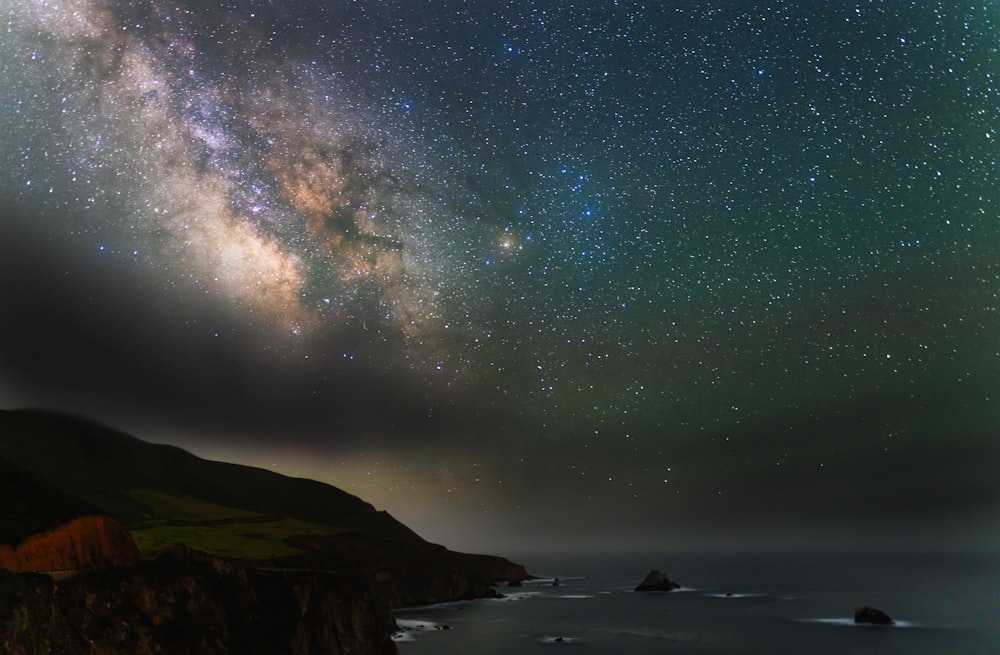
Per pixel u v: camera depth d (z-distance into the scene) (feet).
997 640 285.02
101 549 163.12
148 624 148.87
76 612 135.95
